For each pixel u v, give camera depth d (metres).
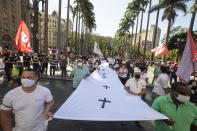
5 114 1.58
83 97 3.09
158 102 2.04
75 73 4.68
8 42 34.88
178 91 1.74
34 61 8.05
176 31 35.09
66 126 3.41
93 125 3.53
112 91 3.77
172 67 9.01
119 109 2.56
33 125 1.62
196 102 2.70
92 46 74.62
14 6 36.41
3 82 6.86
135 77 3.56
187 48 3.43
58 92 6.25
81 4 32.84
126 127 3.54
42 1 12.29
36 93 1.65
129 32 45.19
